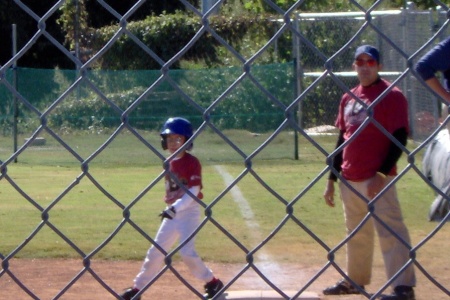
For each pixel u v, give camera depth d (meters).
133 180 24.14
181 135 9.97
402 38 25.28
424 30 25.56
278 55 32.44
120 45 36.19
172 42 36.53
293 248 14.80
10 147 29.64
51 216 18.17
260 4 30.08
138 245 15.18
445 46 6.79
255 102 28.77
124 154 28.62
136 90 29.36
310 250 14.62
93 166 27.28
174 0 40.50
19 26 43.66
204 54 36.22
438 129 5.96
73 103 28.73
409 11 25.06
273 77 28.98
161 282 12.37
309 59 30.66
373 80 10.11
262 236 15.80
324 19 28.48
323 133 28.91
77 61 5.39
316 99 29.81
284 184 22.67
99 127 28.84
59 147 28.95
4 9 43.09
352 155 10.30
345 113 10.42
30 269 13.34
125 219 5.71
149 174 25.45
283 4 22.55
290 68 28.80
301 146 28.70
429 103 24.48
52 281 12.49
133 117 29.20
